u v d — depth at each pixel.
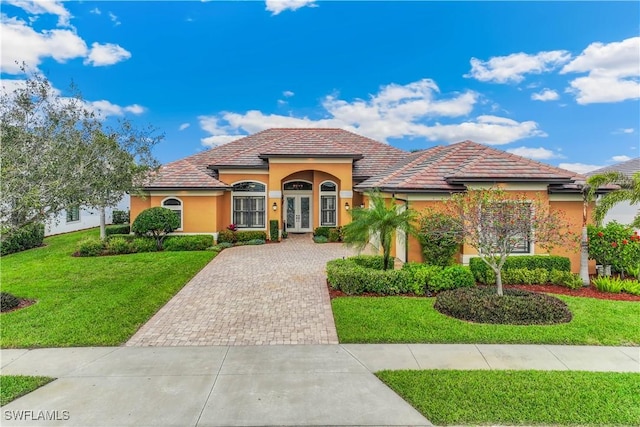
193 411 4.77
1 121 8.60
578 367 6.04
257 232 21.48
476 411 4.71
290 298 10.30
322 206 23.55
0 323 8.04
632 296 10.13
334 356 6.51
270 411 4.77
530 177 12.33
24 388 5.31
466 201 9.62
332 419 4.59
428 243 12.04
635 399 4.97
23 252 17.80
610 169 21.19
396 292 10.34
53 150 9.02
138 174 15.49
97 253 16.73
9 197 8.11
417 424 4.50
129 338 7.45
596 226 12.27
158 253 17.23
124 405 4.92
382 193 15.66
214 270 13.99
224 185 20.61
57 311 8.83
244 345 7.09
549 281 11.16
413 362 6.23
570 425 4.46
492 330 7.54
